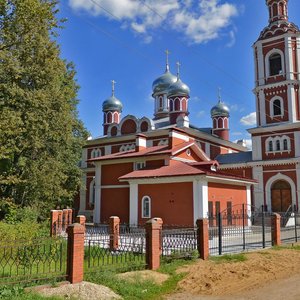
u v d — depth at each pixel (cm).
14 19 1764
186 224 2309
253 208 3475
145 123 4262
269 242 1909
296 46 3762
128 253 1377
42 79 2383
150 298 906
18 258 1127
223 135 4856
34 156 2636
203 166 2569
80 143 3597
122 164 2980
